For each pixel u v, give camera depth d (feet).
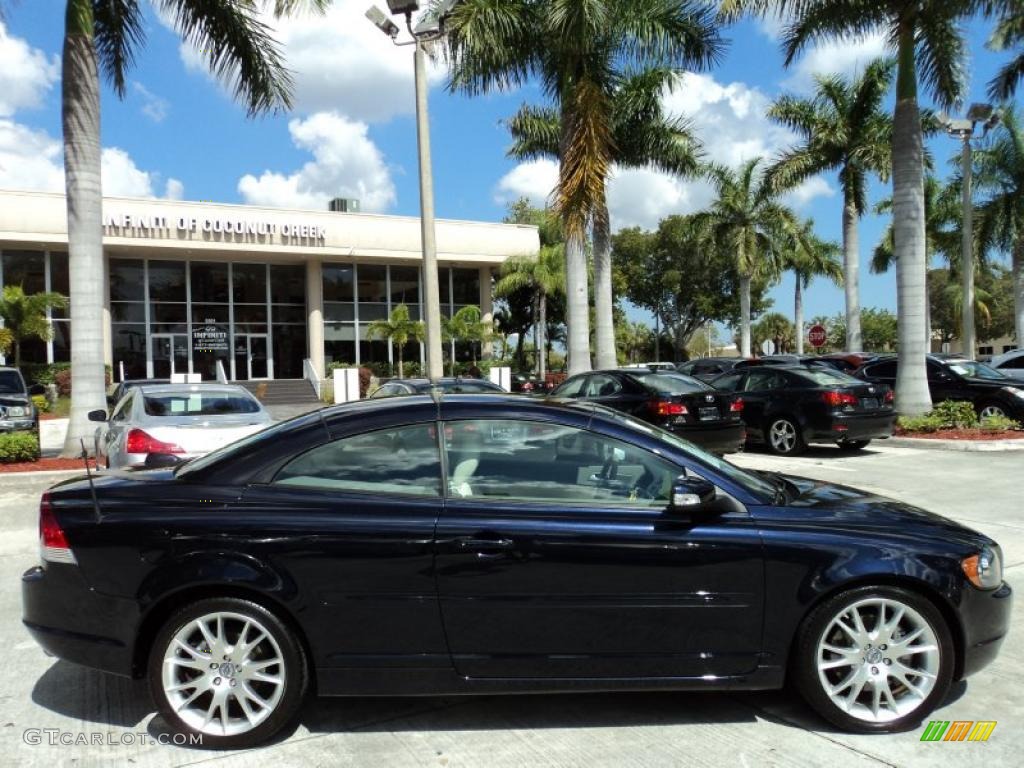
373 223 110.73
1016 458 40.01
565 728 12.10
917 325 49.52
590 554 11.50
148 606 11.44
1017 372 63.21
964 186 69.21
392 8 40.78
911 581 11.66
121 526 11.69
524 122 70.23
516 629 11.53
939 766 10.90
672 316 174.70
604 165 51.19
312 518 11.64
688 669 11.66
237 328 110.01
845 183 88.28
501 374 73.61
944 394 52.95
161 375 105.60
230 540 11.50
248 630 11.61
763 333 278.05
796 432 42.19
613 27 51.98
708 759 11.11
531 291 136.56
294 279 113.60
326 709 12.86
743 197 113.70
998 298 194.90
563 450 12.47
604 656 11.60
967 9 45.88
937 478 34.45
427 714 12.64
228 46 43.16
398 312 105.91
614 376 39.50
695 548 11.57
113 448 26.86
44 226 92.22
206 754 11.45
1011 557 21.34
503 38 51.96
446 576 11.45
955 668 12.00
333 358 114.11
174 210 99.19
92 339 40.37
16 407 48.70
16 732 12.16
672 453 12.49
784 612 11.62
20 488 34.78
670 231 163.12
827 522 12.05
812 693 11.77
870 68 83.20
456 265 121.80
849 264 89.10
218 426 25.66
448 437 12.45
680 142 65.98
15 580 20.65
